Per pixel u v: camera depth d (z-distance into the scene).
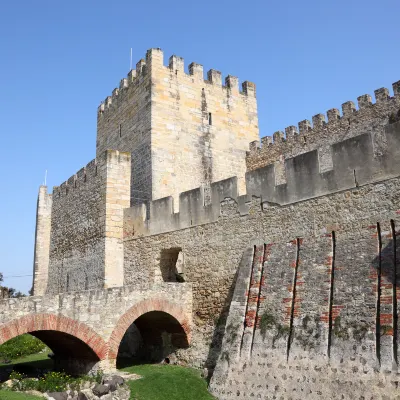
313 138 30.00
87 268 25.95
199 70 31.09
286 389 14.16
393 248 14.16
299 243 17.12
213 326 19.88
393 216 14.73
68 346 19.72
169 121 28.67
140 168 28.52
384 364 12.42
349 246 15.48
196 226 21.58
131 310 19.41
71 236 28.81
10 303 16.47
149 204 24.14
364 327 13.41
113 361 18.58
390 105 25.53
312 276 15.80
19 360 27.45
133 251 24.28
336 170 16.66
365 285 14.14
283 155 31.69
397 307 13.03
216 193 21.05
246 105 33.19
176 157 28.42
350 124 27.75
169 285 20.73
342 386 12.97
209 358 19.44
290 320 15.54
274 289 16.69
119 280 24.30
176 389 16.48
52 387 16.83
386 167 15.26
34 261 35.72
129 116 30.86
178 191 27.98
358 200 15.78
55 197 32.50
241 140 32.22
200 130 30.06
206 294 20.52
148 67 29.08
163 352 22.16
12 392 15.97
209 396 15.80
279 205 18.31
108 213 24.75
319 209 16.88
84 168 28.17
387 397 11.99
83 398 15.89
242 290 17.78
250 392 14.97
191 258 21.48
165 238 22.86
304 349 14.41
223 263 19.98
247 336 16.33
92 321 18.30
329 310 14.68
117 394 16.16
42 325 17.00
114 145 32.62
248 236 19.20
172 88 29.33
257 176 19.44
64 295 17.77
